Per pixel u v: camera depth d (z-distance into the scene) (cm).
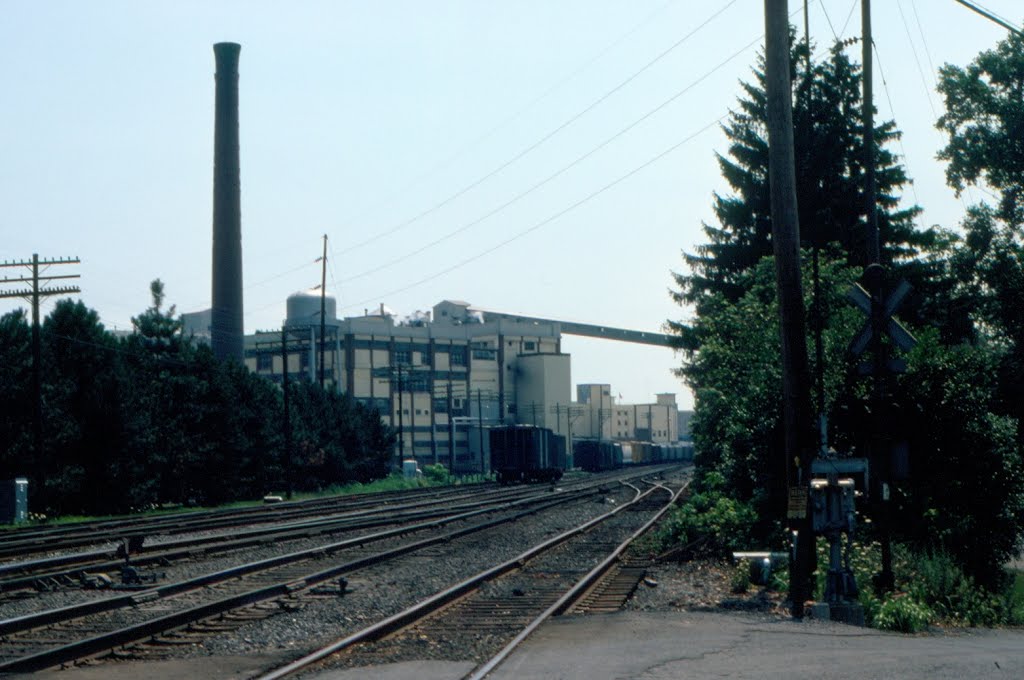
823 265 2314
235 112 8612
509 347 14062
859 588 1439
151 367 5353
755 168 3812
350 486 6931
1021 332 4622
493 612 1356
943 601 1546
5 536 2875
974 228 4716
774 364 2052
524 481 7456
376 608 1416
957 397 1867
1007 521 1892
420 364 12669
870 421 1536
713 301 2575
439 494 5500
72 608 1325
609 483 6500
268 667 998
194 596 1545
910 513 1830
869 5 1752
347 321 12206
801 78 3431
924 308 3653
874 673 922
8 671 973
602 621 1267
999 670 938
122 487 4538
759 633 1172
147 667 1005
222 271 8400
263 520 3531
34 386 4134
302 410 6831
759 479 2005
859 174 3491
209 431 5409
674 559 2027
